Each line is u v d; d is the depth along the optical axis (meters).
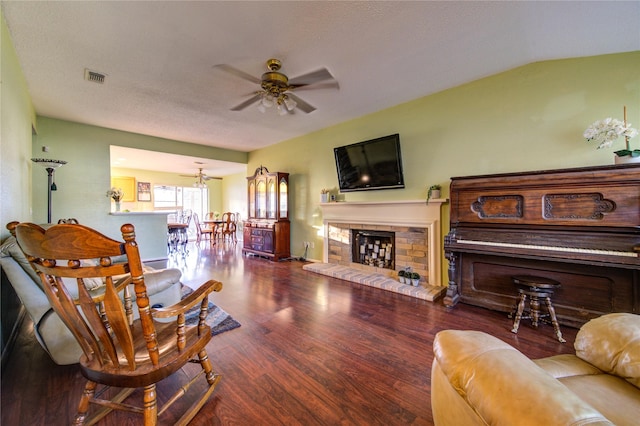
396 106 3.85
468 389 0.76
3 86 1.93
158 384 1.65
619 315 1.17
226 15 1.98
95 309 1.09
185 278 4.06
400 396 1.55
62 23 2.05
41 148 4.17
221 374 1.74
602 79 2.45
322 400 1.52
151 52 2.46
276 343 2.13
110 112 3.99
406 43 2.36
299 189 5.49
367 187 4.15
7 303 2.00
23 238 1.08
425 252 3.60
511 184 2.57
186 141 5.79
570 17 1.97
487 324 2.46
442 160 3.42
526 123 2.81
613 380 1.01
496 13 1.97
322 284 3.74
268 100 2.88
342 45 2.37
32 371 1.76
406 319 2.59
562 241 2.30
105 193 4.75
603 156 2.44
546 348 2.04
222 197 9.97
